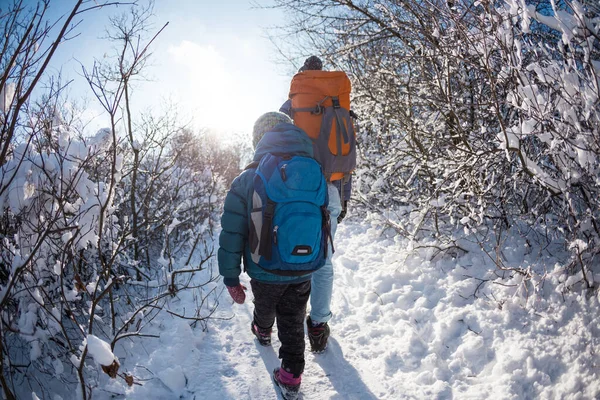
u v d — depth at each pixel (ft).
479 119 11.28
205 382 7.51
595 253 8.00
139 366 7.74
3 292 5.46
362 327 9.43
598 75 6.70
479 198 9.93
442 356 8.07
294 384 6.93
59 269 6.30
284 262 6.23
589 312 7.52
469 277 10.07
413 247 11.82
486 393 6.85
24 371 6.76
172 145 15.60
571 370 6.70
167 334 8.80
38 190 6.07
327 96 8.26
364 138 17.89
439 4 8.95
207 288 11.58
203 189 18.19
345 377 7.72
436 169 12.25
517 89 7.71
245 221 6.56
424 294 10.20
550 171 9.28
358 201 18.38
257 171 6.45
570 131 7.23
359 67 16.03
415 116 13.78
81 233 6.53
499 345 7.80
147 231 12.22
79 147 6.72
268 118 7.46
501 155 9.48
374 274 11.76
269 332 8.39
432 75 12.36
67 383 7.02
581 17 6.39
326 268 8.20
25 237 6.12
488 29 8.05
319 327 8.31
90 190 6.63
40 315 6.52
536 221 9.72
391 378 7.64
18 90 4.97
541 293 8.49
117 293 10.57
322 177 6.61
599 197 8.00
